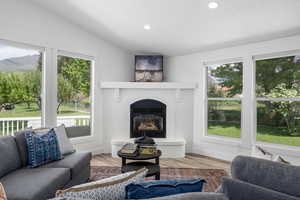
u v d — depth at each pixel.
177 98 4.65
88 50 4.30
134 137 4.68
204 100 4.62
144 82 4.69
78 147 4.18
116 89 4.58
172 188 0.96
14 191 1.71
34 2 3.43
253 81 3.90
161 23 3.67
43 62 3.64
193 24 3.55
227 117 4.32
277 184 0.96
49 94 3.69
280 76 3.60
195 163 3.95
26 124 3.49
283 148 3.52
